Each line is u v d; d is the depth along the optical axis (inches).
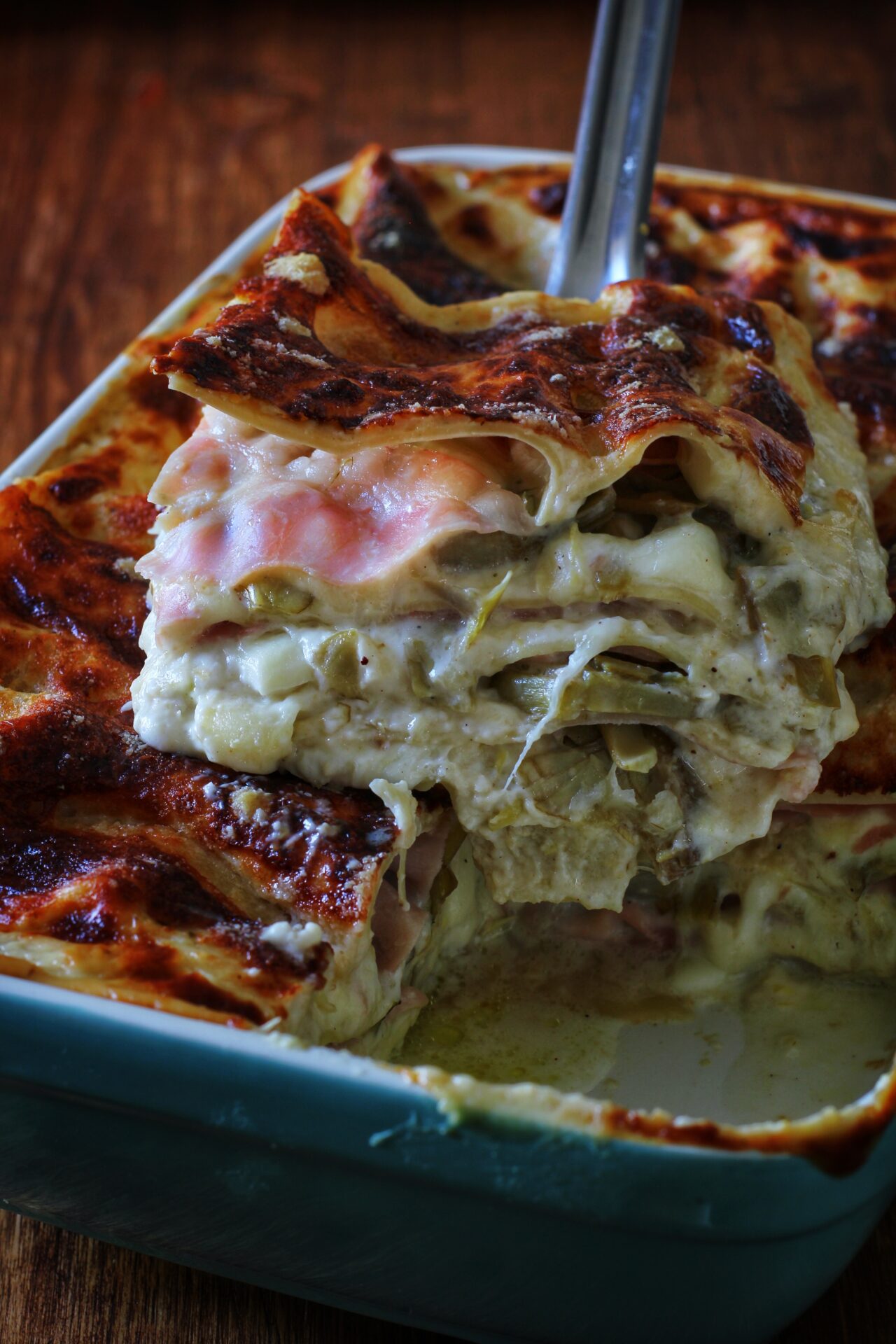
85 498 17.0
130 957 13.8
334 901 14.4
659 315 16.4
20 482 16.8
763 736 14.8
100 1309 14.8
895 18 29.1
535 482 14.8
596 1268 13.3
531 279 19.8
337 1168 13.2
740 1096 15.3
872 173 25.3
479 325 16.6
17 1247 15.1
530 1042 15.7
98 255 24.0
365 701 14.9
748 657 14.7
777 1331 14.0
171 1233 14.3
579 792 15.1
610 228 18.5
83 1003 13.2
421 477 14.8
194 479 15.2
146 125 26.6
